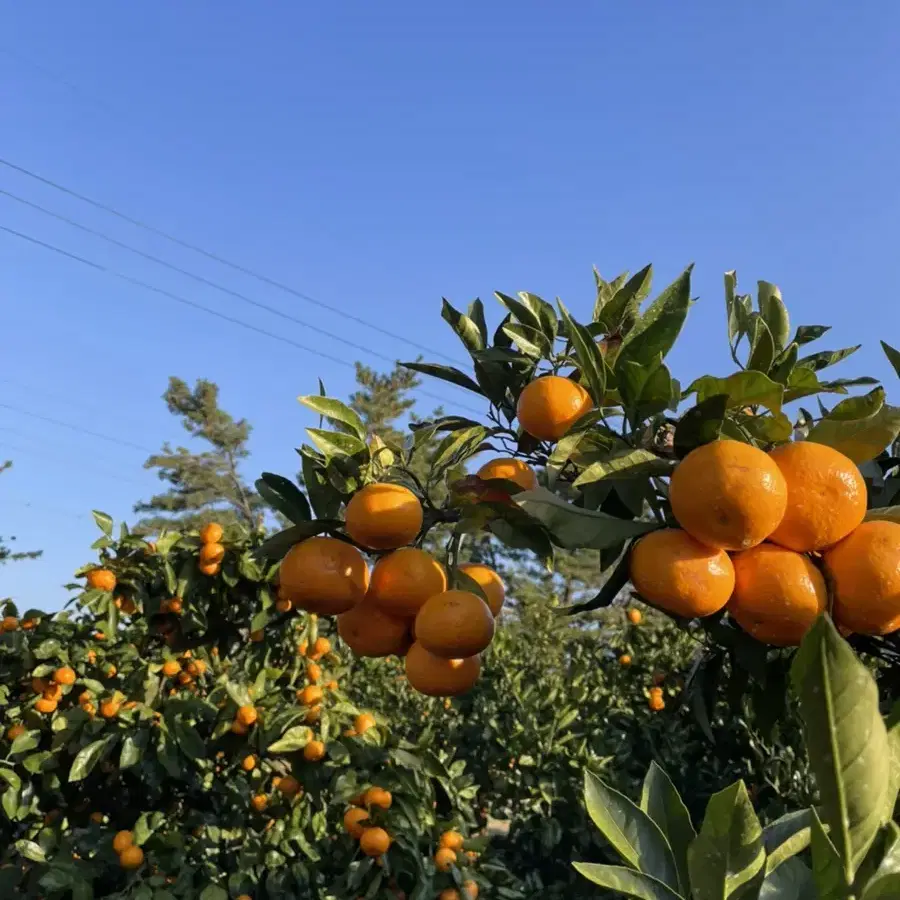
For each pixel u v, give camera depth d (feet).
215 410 30.81
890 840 0.95
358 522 1.96
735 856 1.10
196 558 5.08
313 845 4.70
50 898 3.96
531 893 6.10
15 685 5.41
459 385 2.64
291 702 5.22
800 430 2.14
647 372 1.86
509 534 2.05
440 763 4.54
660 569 1.59
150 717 4.56
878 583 1.51
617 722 7.21
